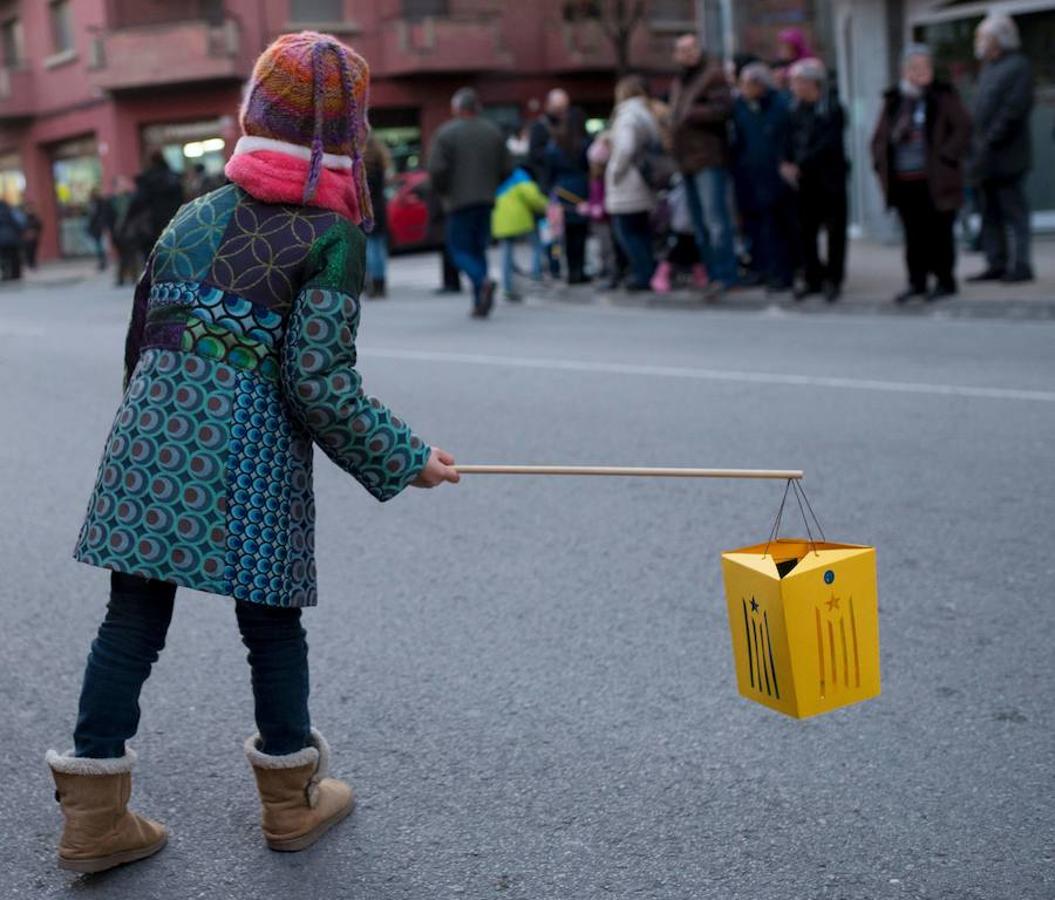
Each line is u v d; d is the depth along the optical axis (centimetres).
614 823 331
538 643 452
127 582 306
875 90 1817
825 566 284
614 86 3903
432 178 1335
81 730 307
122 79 3659
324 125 296
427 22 3631
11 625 490
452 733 384
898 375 889
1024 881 300
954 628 452
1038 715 384
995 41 1216
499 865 313
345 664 438
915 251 1186
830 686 288
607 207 1430
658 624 466
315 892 304
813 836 322
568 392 891
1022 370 884
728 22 1970
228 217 297
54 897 304
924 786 345
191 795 351
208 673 433
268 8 3625
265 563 292
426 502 636
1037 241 1667
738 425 765
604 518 597
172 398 290
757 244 1386
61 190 4122
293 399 290
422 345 1156
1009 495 603
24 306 2019
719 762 362
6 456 779
